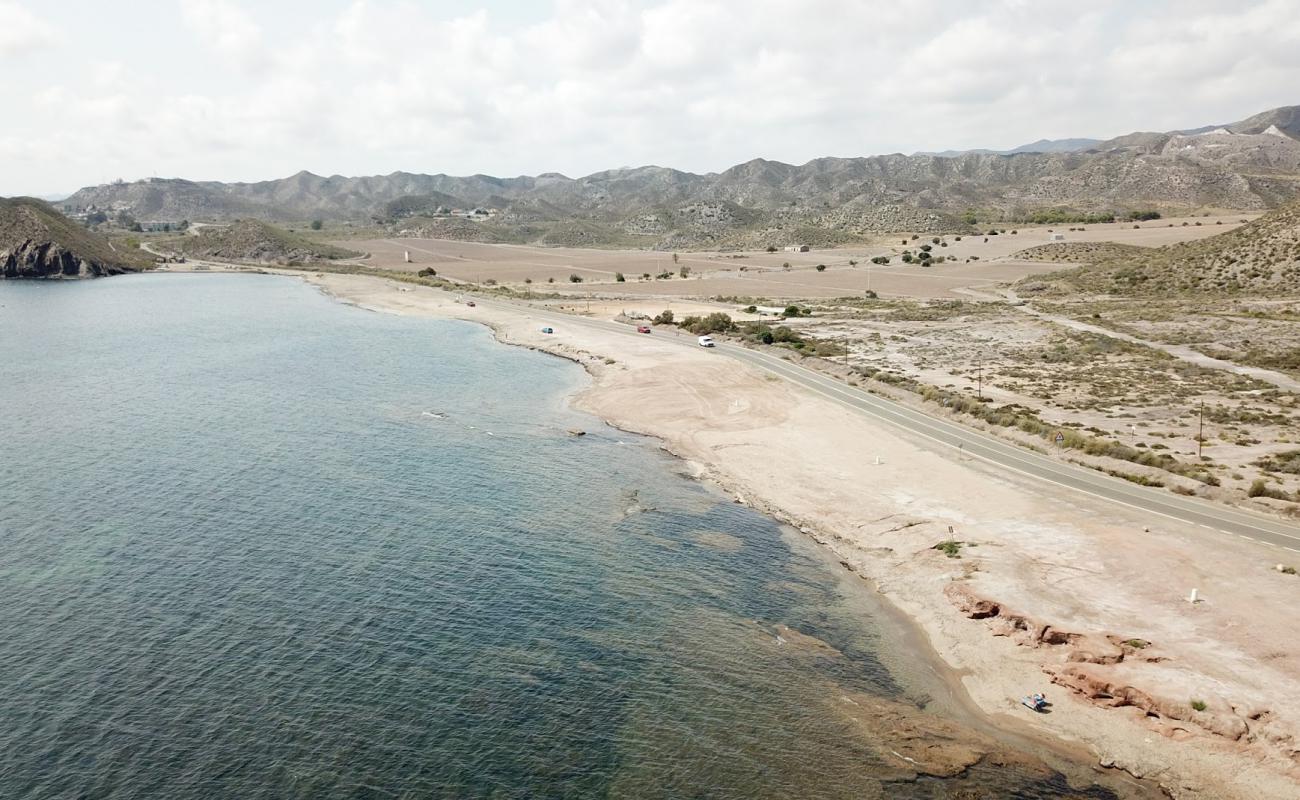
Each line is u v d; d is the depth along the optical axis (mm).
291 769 31219
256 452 71750
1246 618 41688
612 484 65812
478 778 31250
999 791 31312
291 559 49781
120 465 67438
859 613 45469
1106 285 188250
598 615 44312
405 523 56156
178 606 43469
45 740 32344
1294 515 54719
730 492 64688
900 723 35500
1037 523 54969
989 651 40875
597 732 34344
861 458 70875
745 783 31547
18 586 45250
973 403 86062
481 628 42375
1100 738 34344
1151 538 51844
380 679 37375
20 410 86375
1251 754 32625
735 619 44438
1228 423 79625
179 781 30375
